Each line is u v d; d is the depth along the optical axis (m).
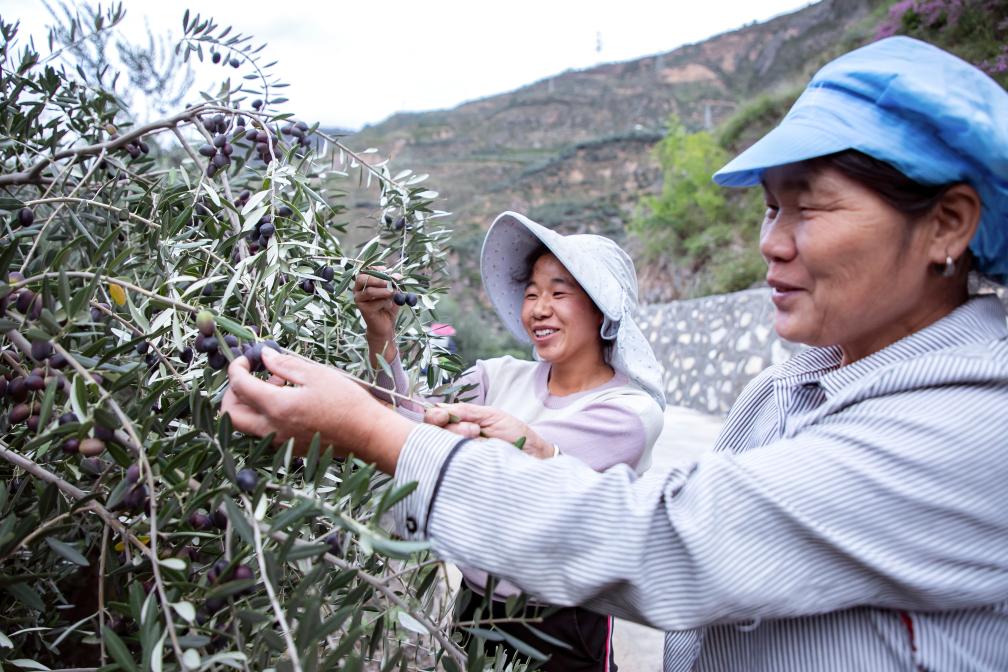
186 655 0.56
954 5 8.87
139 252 1.02
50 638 0.88
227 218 0.97
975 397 0.62
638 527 0.63
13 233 0.88
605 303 1.27
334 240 1.05
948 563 0.60
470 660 0.69
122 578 0.79
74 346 0.81
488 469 0.65
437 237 1.21
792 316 0.71
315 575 0.59
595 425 1.21
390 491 0.61
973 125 0.60
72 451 0.68
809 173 0.67
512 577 0.64
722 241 10.59
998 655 0.64
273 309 0.87
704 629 0.79
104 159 1.01
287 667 0.54
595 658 1.14
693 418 7.18
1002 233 0.67
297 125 1.11
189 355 0.80
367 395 0.69
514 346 8.44
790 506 0.61
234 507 0.58
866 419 0.64
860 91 0.65
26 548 0.77
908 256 0.66
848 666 0.67
